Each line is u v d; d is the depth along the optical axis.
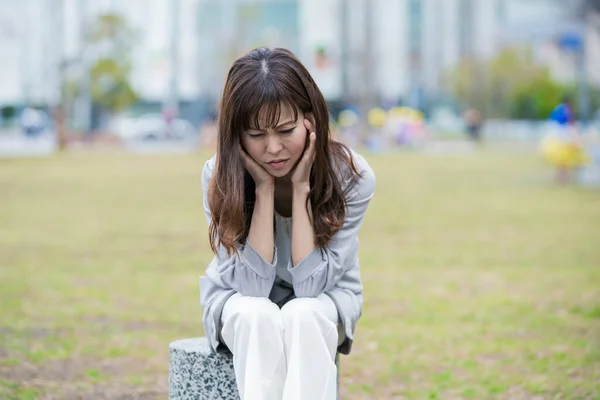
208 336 3.49
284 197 3.66
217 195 3.41
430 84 63.50
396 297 7.61
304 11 59.56
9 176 22.77
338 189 3.50
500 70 54.38
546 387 4.80
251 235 3.43
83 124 49.94
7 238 11.72
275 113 3.26
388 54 62.88
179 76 54.53
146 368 5.33
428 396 4.73
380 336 6.16
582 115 47.06
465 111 57.94
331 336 3.26
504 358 5.50
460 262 9.60
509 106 57.69
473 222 13.45
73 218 14.12
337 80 58.78
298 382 3.13
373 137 41.00
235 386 3.43
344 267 3.56
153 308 7.23
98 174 23.73
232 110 3.32
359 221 3.62
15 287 8.16
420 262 9.61
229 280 3.45
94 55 43.84
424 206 16.00
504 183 21.12
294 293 3.62
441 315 6.85
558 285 8.13
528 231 12.27
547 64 54.62
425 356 5.60
